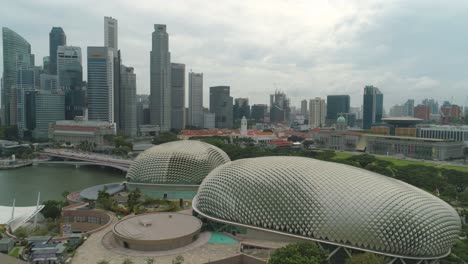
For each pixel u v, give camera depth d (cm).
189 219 11606
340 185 10225
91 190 17450
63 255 10094
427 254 9562
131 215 13438
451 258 10131
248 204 10944
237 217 11069
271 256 8781
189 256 9375
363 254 8731
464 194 18212
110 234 11031
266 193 10794
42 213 14975
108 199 14625
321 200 10044
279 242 10344
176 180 17288
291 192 10525
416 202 9800
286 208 10412
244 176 11544
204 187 12481
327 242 9731
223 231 11338
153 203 15038
